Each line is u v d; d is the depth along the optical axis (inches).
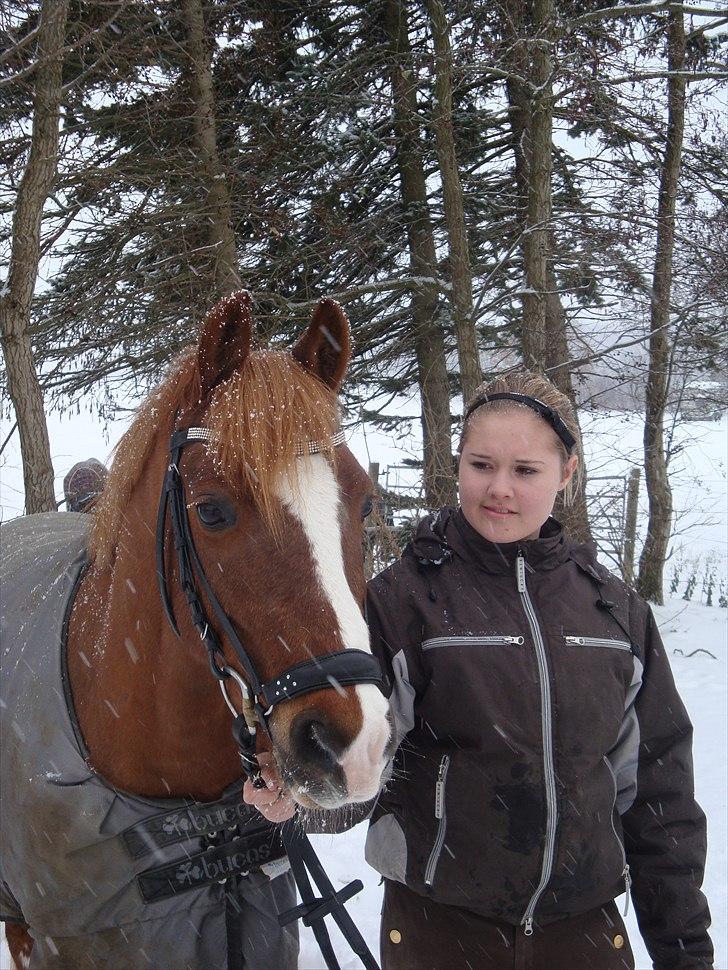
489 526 65.1
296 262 349.4
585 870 62.7
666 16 354.0
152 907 69.7
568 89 302.0
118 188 299.1
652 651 68.6
